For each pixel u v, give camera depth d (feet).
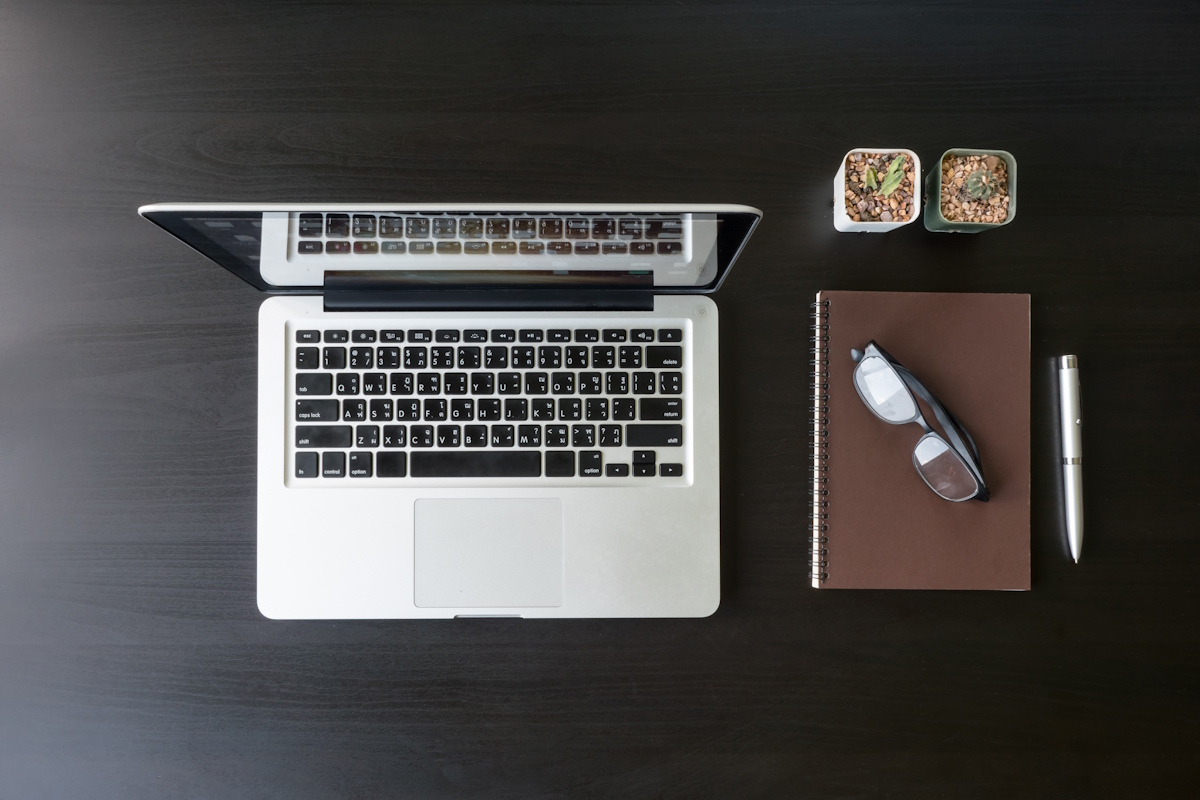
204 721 2.35
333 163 2.41
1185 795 2.32
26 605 2.35
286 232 1.99
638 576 2.27
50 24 2.40
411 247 2.07
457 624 2.36
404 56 2.42
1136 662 2.36
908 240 2.40
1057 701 2.35
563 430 2.28
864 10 2.44
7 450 2.38
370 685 2.35
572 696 2.35
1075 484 2.35
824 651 2.36
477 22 2.43
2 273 2.39
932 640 2.36
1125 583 2.37
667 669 2.35
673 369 2.29
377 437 2.27
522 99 2.43
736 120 2.43
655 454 2.28
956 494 2.29
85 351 2.38
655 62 2.43
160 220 1.90
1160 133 2.43
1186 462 2.40
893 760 2.34
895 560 2.33
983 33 2.44
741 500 2.38
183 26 2.41
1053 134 2.43
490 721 2.35
